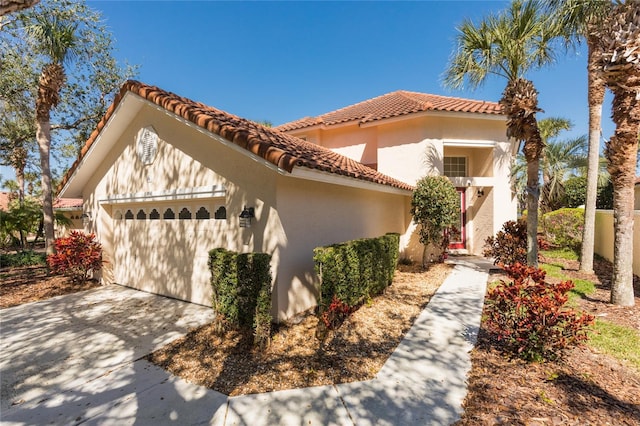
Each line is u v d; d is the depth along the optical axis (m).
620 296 7.56
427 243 12.51
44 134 12.55
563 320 4.88
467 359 5.14
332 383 4.54
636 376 4.43
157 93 8.08
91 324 7.15
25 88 16.22
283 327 6.61
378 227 12.38
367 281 7.78
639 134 7.62
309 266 7.87
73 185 11.75
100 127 9.80
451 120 14.27
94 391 4.51
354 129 16.98
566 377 4.43
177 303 8.67
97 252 10.86
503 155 14.77
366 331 6.37
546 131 22.67
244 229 7.28
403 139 14.60
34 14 13.80
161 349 5.81
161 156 9.03
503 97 9.88
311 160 6.88
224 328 6.32
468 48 9.96
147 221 9.95
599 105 10.91
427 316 7.19
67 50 12.87
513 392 4.11
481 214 15.64
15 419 3.94
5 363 5.38
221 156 7.66
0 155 19.84
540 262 13.39
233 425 3.70
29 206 18.98
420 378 4.61
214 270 6.39
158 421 3.82
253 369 4.97
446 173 16.88
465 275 11.42
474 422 3.59
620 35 6.72
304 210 7.68
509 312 5.24
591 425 3.42
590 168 11.15
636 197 23.09
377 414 3.83
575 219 15.38
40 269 14.27
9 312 8.12
